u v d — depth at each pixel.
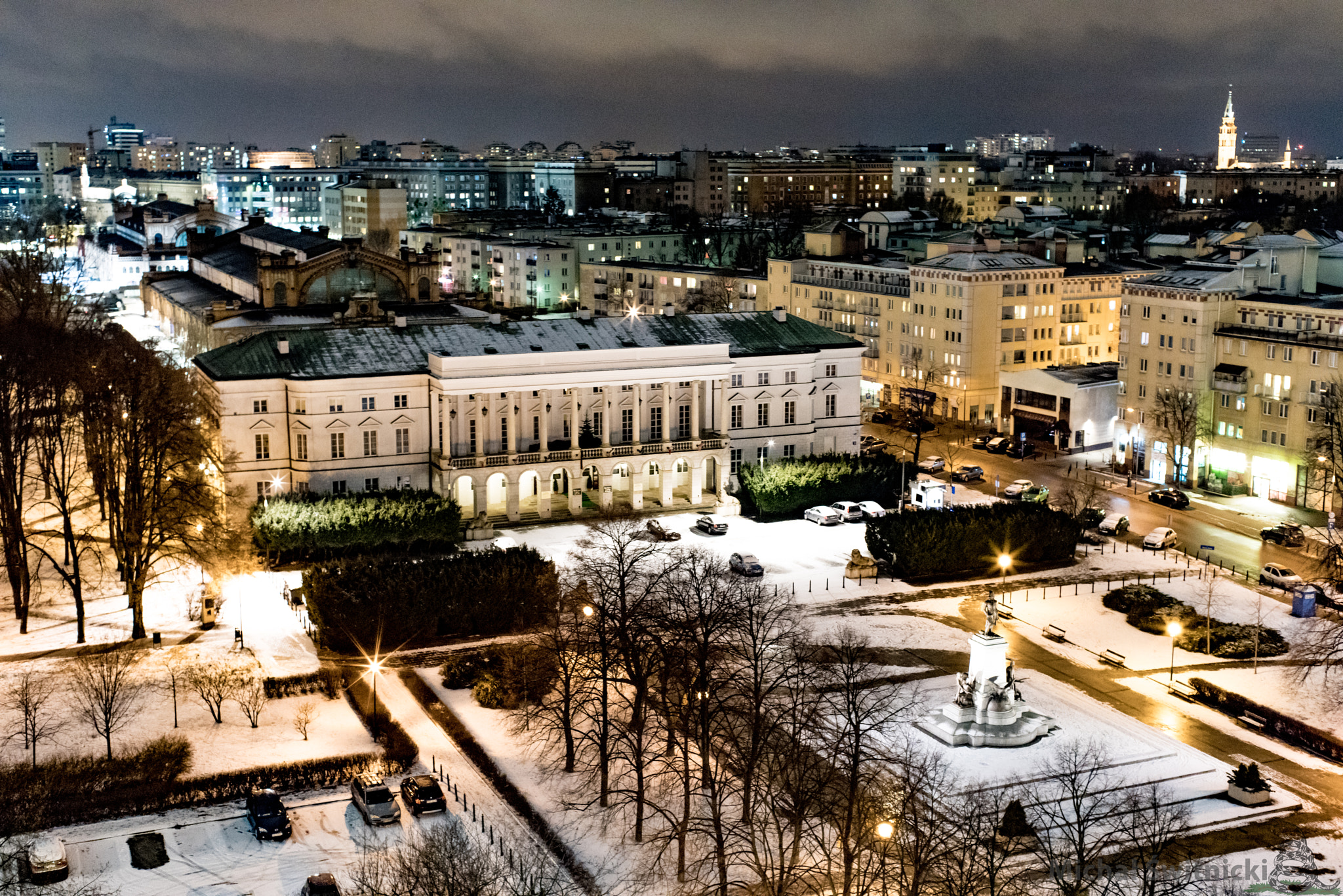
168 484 125.56
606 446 151.12
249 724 96.69
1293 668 108.75
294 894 74.94
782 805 84.19
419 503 137.50
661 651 87.75
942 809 82.81
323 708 100.25
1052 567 135.75
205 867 77.94
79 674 102.31
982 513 135.62
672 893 75.62
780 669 103.06
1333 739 93.94
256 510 137.00
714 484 159.75
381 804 83.56
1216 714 100.38
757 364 160.62
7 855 75.50
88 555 136.00
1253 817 83.94
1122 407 174.25
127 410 122.19
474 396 148.12
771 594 124.69
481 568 117.06
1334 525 142.25
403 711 100.31
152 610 121.19
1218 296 161.00
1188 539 144.75
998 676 94.94
